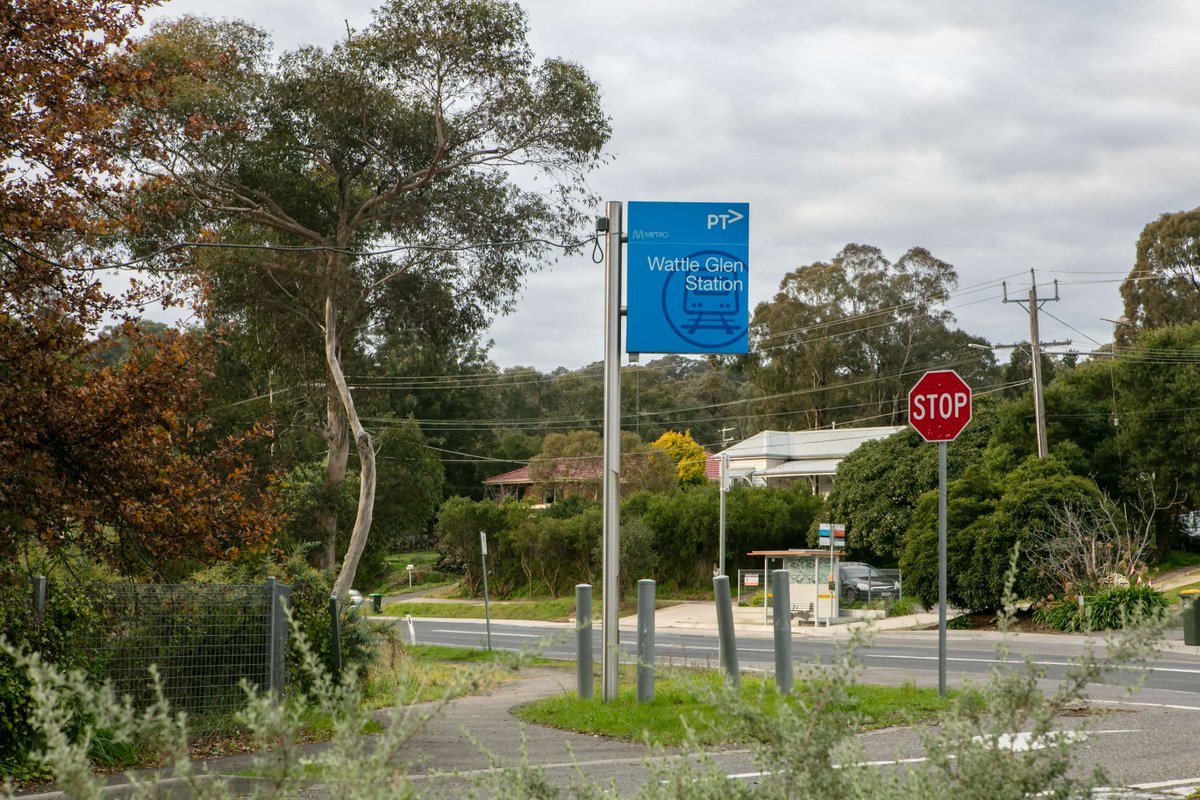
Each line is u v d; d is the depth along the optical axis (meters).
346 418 33.16
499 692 15.88
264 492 15.56
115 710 2.75
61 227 12.49
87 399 12.58
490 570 53.59
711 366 81.88
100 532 13.30
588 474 63.09
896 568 43.16
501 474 77.88
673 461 62.84
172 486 13.20
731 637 11.71
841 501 43.62
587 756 8.82
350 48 27.97
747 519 46.34
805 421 74.50
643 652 11.56
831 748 3.24
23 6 11.75
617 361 12.36
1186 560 42.53
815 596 32.62
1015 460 41.16
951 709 3.37
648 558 46.81
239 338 31.11
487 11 27.83
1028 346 39.19
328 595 13.03
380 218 30.12
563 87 29.05
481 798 4.68
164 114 25.86
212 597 10.48
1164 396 40.97
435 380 73.31
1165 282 61.88
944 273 72.31
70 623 9.33
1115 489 42.31
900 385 70.88
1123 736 9.15
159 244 25.06
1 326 12.09
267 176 28.88
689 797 3.14
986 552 27.67
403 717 2.85
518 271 30.48
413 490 44.44
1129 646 3.09
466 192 29.81
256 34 28.61
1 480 12.12
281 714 2.81
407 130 29.05
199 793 2.77
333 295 29.22
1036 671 3.22
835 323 71.69
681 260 12.62
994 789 3.03
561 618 44.25
